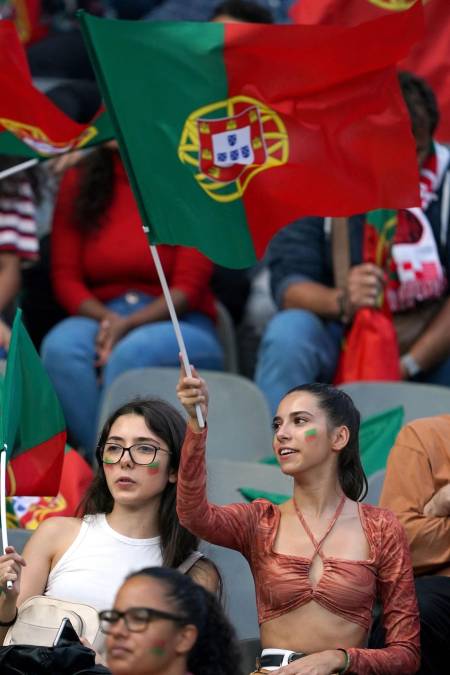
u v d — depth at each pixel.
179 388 14.40
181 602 11.64
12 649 13.30
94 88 27.44
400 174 16.55
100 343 24.58
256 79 16.09
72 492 19.47
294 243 24.67
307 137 16.30
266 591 15.07
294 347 23.72
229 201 15.90
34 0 30.36
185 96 15.84
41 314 26.55
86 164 25.39
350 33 16.09
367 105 16.47
